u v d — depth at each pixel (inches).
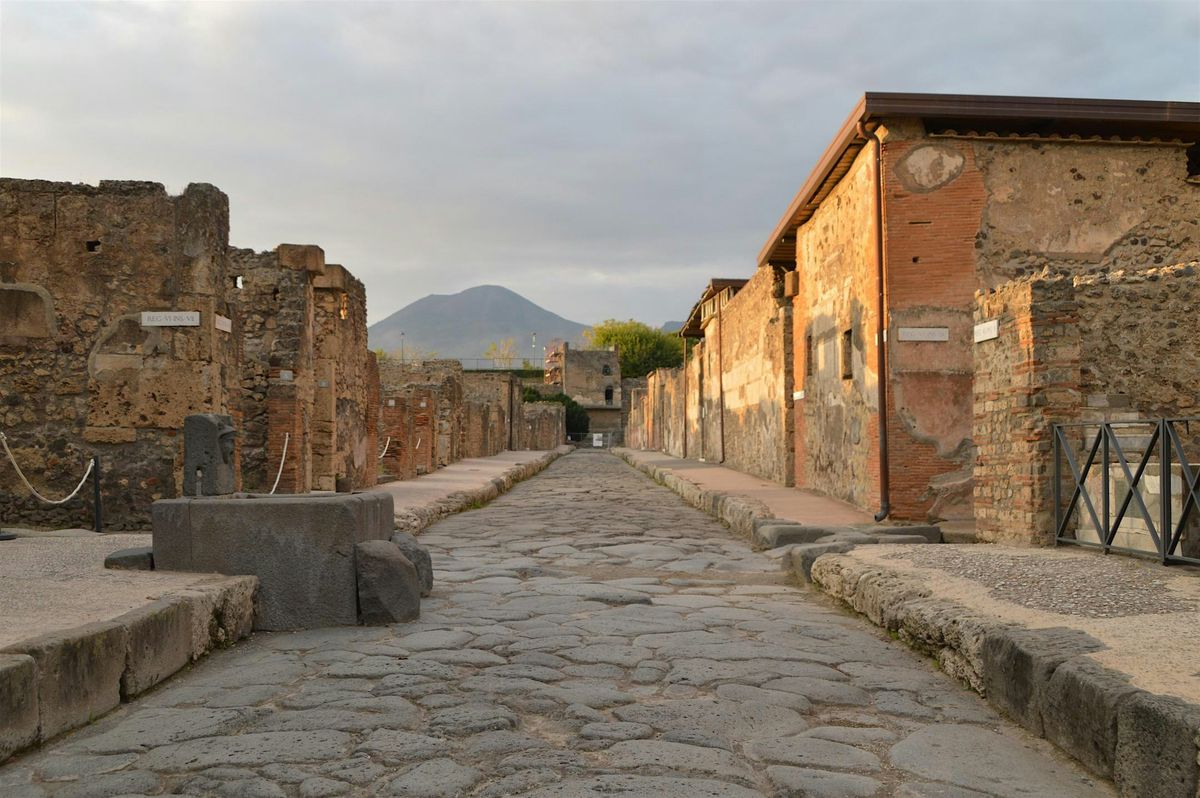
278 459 626.8
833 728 175.5
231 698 192.9
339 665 219.3
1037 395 347.9
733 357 1063.0
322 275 699.4
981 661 196.9
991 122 482.6
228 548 265.0
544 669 214.2
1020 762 158.9
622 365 3617.1
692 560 410.9
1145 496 295.7
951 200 484.4
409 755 156.3
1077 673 160.2
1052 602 224.4
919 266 484.1
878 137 486.6
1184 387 363.6
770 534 438.3
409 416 890.1
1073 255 486.3
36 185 443.8
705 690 198.7
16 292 440.8
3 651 164.6
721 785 144.1
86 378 439.2
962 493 479.2
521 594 320.2
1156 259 488.1
